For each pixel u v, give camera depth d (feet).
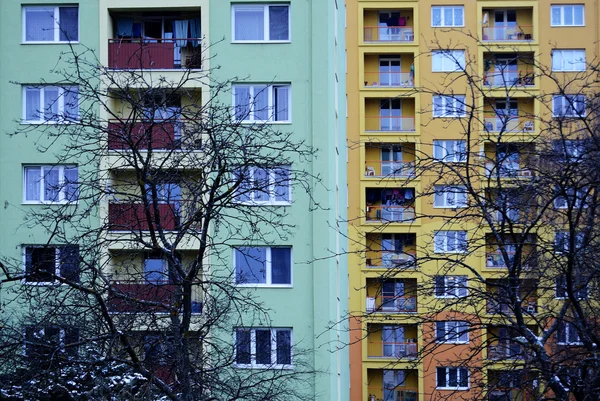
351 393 172.04
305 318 111.96
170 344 57.36
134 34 120.78
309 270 112.57
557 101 165.78
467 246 58.54
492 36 185.37
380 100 187.73
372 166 185.16
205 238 56.80
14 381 62.28
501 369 56.90
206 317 71.05
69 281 52.95
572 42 182.39
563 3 182.91
